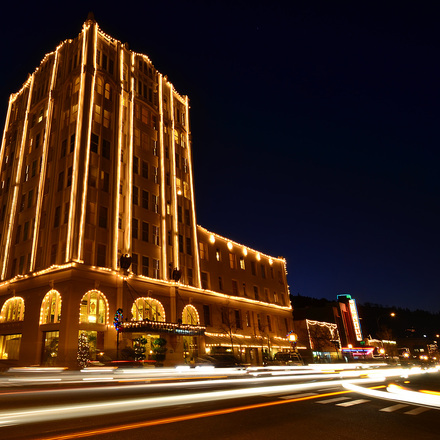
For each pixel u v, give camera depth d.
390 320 137.50
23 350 30.25
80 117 34.78
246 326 48.53
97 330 30.02
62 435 6.67
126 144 39.03
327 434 7.13
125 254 33.72
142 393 13.23
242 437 6.75
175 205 42.62
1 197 40.81
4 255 36.12
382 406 10.47
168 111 47.38
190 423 7.84
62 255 31.19
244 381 20.39
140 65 44.75
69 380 19.11
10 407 9.70
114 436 6.64
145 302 35.09
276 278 59.12
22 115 42.84
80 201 32.03
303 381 20.72
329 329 65.25
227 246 50.81
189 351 38.28
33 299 31.38
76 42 39.97
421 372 34.38
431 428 7.73
